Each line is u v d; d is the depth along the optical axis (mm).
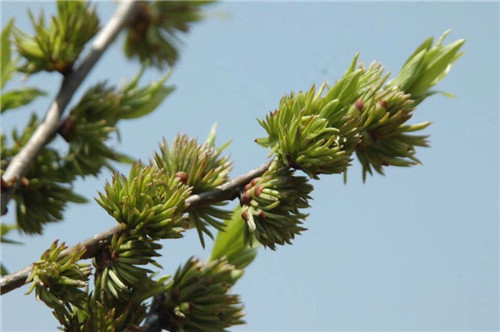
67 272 453
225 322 469
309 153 458
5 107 490
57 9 493
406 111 466
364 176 478
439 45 479
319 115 461
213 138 481
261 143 467
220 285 470
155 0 583
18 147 485
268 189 460
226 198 466
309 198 463
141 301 461
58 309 454
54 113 485
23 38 490
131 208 458
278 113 466
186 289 468
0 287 450
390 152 475
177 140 477
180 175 468
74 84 490
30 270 452
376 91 467
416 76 476
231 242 484
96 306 458
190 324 468
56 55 489
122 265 457
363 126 467
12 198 493
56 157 494
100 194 459
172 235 458
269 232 461
